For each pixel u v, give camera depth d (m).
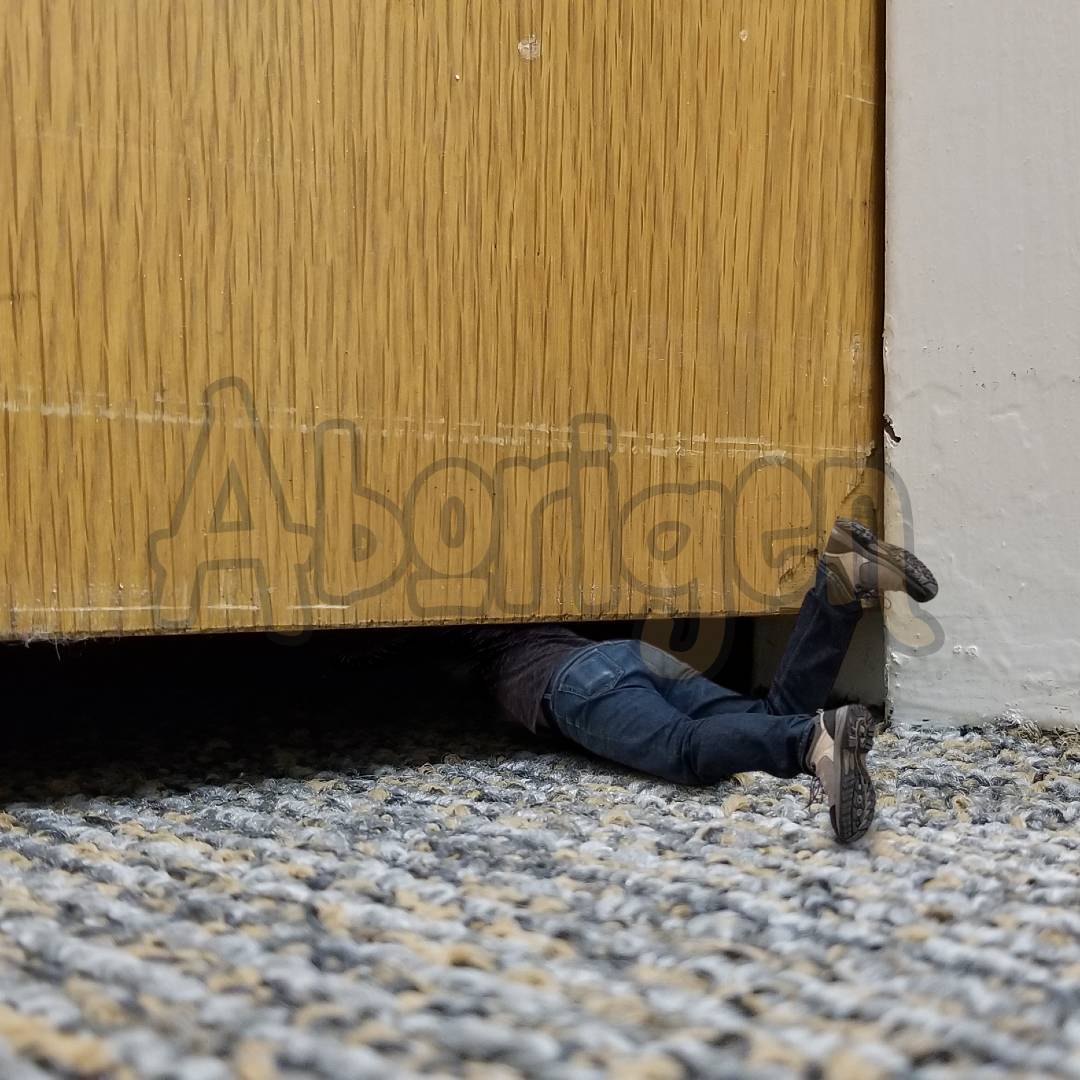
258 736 1.65
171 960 0.72
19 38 1.13
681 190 1.48
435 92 1.33
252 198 1.24
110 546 1.20
